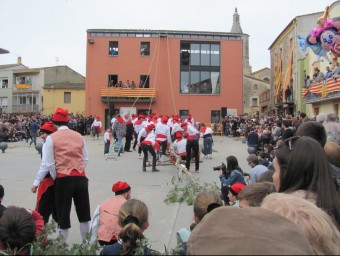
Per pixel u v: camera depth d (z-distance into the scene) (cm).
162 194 885
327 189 234
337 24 1747
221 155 1808
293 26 3391
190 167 1381
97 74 3766
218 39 3841
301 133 355
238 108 3825
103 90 3709
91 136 3238
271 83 4509
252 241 103
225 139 3062
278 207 177
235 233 107
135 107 3784
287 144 269
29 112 5319
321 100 2223
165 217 680
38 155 1772
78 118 3459
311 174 239
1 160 1557
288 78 3506
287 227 113
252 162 721
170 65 3784
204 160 1605
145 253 295
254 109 5616
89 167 1375
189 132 1260
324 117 764
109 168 1350
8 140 2817
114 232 432
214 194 378
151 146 1266
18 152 1939
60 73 5488
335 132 664
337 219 226
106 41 3772
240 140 2919
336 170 323
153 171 1267
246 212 119
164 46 3788
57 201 476
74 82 5578
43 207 496
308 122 360
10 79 5453
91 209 746
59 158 478
